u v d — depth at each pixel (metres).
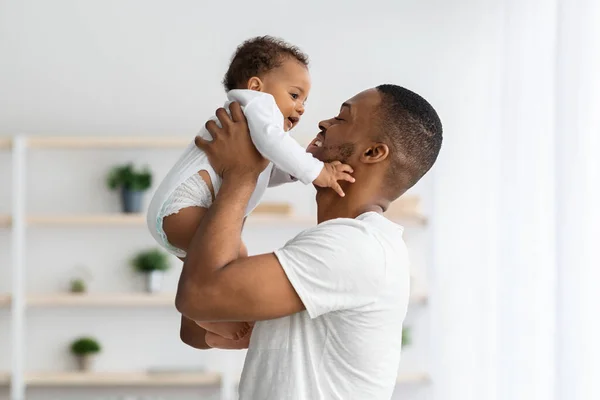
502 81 5.02
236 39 5.39
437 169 5.21
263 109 1.79
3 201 5.30
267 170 1.97
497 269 5.23
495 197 5.34
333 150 1.85
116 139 5.07
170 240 1.86
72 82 5.34
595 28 3.69
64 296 5.06
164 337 5.34
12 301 4.98
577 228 3.74
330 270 1.64
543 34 4.45
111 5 5.36
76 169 5.32
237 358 5.38
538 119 4.46
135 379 5.07
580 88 3.76
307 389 1.68
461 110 5.38
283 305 1.63
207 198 1.83
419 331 5.32
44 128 5.31
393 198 1.89
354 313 1.68
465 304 5.32
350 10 5.40
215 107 5.37
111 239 5.34
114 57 5.36
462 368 5.31
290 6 5.39
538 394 4.30
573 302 3.73
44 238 5.31
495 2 5.40
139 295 5.10
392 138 1.81
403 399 5.34
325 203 1.88
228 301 1.61
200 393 5.33
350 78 5.38
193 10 5.38
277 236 5.36
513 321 4.57
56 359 5.28
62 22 5.34
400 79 5.39
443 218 5.36
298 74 2.23
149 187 5.17
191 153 1.87
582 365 3.66
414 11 5.41
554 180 4.04
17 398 4.97
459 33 5.40
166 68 5.36
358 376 1.71
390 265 1.69
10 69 5.30
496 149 5.35
